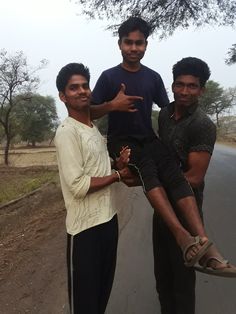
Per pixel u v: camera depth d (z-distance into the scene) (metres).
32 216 10.27
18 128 39.94
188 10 14.55
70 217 3.59
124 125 4.18
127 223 8.49
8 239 8.20
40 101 54.34
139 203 10.43
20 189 15.26
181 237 3.31
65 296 5.29
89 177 3.50
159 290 4.24
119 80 4.17
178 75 3.80
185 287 3.94
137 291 5.24
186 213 3.47
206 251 3.19
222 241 6.91
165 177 3.60
